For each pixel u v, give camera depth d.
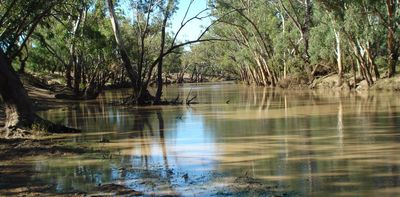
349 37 42.28
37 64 53.72
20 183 10.20
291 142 14.78
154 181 10.17
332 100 32.09
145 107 32.38
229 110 27.75
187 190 9.36
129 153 13.74
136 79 35.28
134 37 61.38
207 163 12.00
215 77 130.12
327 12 43.03
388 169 10.55
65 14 33.34
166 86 88.44
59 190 9.55
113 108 32.06
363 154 12.36
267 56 62.38
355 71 48.41
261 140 15.43
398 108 24.20
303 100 33.69
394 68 42.16
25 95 18.03
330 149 13.29
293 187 9.36
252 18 59.75
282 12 58.28
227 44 82.00
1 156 13.33
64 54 52.50
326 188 9.18
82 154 13.60
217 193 9.07
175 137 16.89
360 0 39.22
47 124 18.25
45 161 12.63
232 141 15.44
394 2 40.91
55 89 52.38
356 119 20.17
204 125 20.31
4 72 17.47
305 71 55.06
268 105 30.55
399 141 14.09
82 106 34.62
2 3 27.09
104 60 53.91
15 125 17.47
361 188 9.07
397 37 40.59
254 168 11.23
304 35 54.88
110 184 9.92
